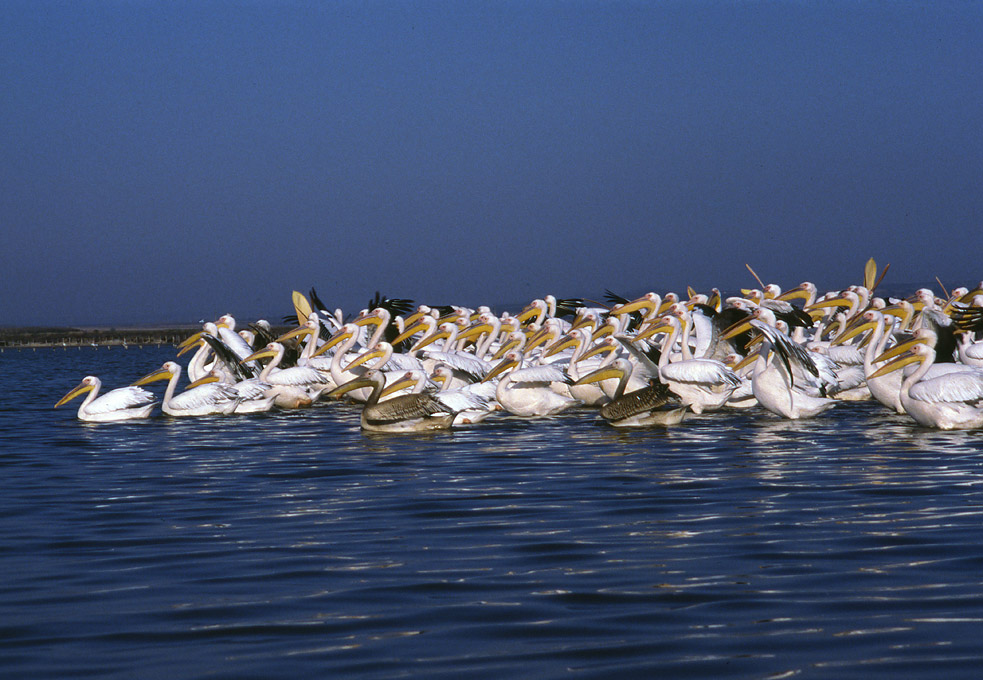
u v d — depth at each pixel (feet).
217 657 26.35
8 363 199.52
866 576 32.35
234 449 63.57
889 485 47.03
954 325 81.97
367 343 110.42
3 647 27.22
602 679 24.61
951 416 64.80
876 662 25.39
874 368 75.15
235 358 92.58
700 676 24.77
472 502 45.27
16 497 48.01
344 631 28.12
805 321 91.91
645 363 81.25
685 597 30.58
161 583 32.86
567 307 131.64
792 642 26.81
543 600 30.50
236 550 37.01
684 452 58.49
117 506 45.57
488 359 97.45
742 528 39.14
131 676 25.13
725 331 84.48
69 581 33.19
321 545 37.63
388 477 52.26
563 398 79.05
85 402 82.89
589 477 50.96
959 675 24.54
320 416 83.10
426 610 29.76
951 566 33.19
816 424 69.92
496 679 24.68
